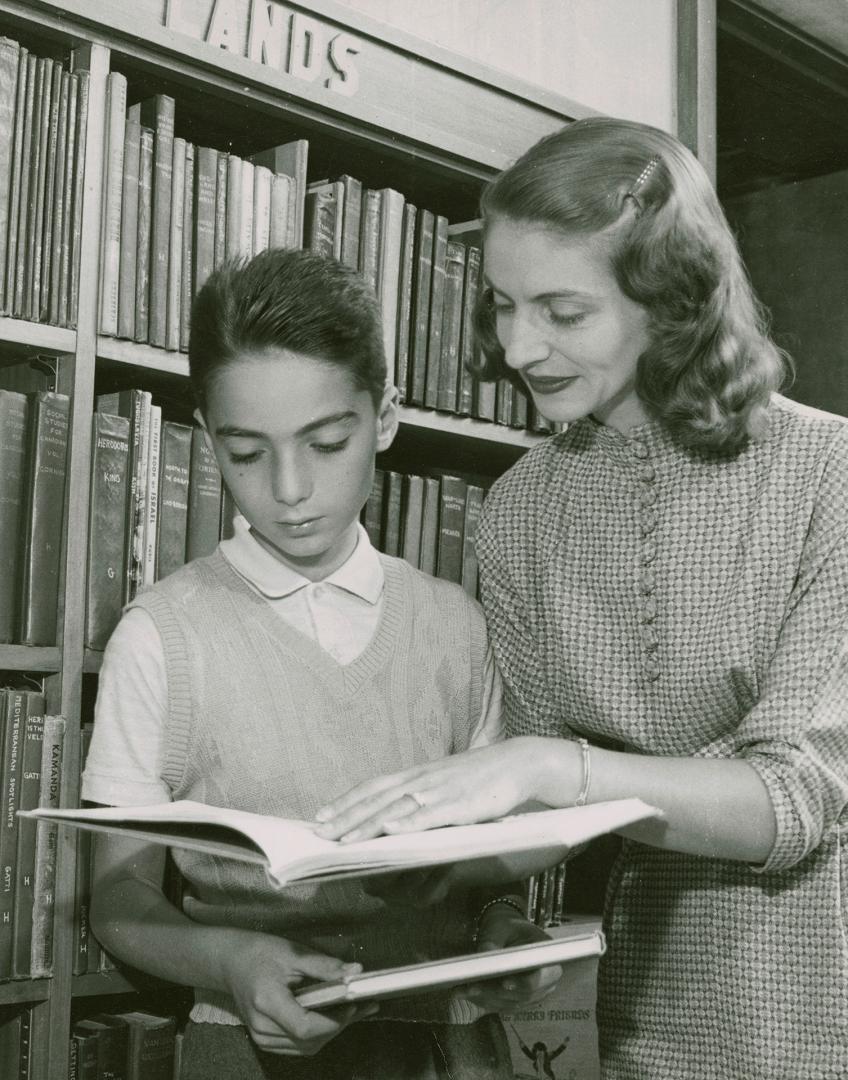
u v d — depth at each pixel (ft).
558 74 7.94
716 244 3.54
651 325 3.51
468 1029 3.66
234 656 3.68
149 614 3.68
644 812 2.86
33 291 4.95
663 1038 3.71
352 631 3.87
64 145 5.05
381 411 3.97
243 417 3.50
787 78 9.75
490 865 3.62
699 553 3.57
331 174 6.72
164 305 5.37
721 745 3.63
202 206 5.51
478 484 7.79
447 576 6.56
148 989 5.15
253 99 5.70
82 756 5.02
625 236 3.38
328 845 2.48
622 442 3.78
